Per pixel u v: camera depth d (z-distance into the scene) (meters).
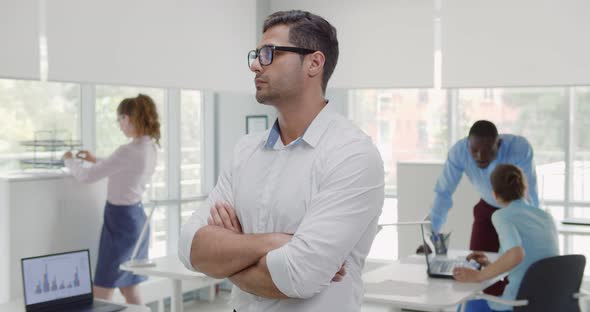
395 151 6.23
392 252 6.01
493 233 4.30
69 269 3.05
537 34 4.07
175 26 4.15
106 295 4.50
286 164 1.55
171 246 6.04
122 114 4.55
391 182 6.23
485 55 4.20
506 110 5.84
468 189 4.62
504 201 3.84
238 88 4.62
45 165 4.79
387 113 6.24
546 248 3.78
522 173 3.82
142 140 4.56
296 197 1.51
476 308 4.14
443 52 4.26
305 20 1.53
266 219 1.55
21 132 4.86
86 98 5.27
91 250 4.57
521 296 3.25
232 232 1.53
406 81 4.36
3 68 3.29
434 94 6.06
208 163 6.34
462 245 4.66
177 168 6.02
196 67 4.30
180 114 6.04
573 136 5.62
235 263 1.49
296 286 1.42
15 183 4.11
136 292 4.68
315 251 1.43
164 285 5.60
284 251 1.43
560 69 4.04
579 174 5.57
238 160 1.67
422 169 5.13
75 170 4.38
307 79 1.54
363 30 4.43
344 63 4.52
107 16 3.77
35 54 3.43
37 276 2.94
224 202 1.67
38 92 4.96
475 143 4.32
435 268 3.75
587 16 3.94
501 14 4.14
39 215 4.24
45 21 3.47
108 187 4.50
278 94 1.52
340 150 1.49
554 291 3.27
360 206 1.48
